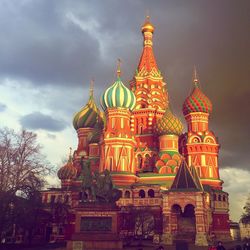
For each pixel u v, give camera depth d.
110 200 43.06
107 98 77.50
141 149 80.62
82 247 36.28
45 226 66.00
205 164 76.12
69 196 71.00
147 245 49.84
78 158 88.94
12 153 45.41
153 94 89.69
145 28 99.06
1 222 43.50
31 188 45.72
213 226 66.88
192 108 82.06
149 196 67.75
